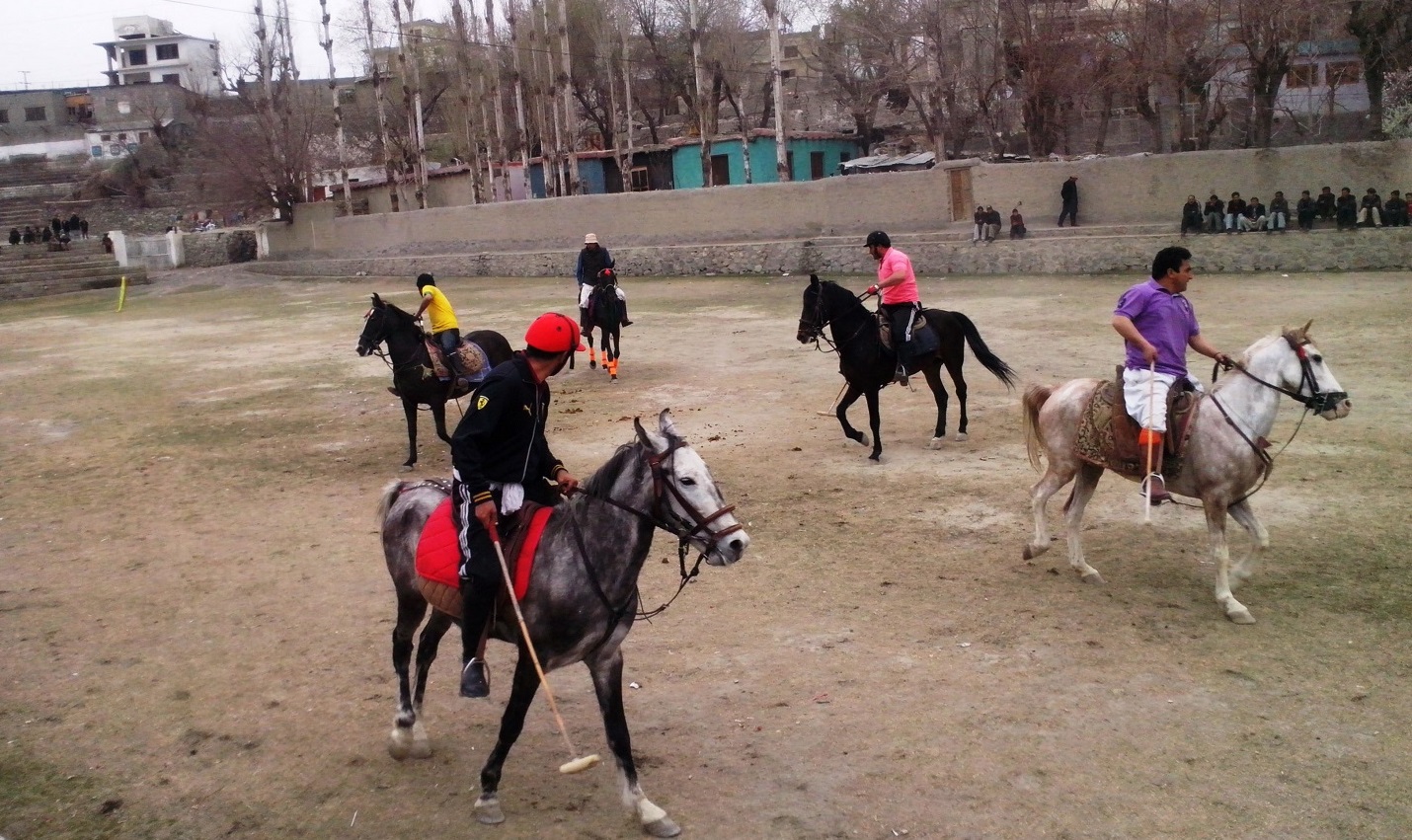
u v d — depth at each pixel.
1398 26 34.31
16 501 12.85
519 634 5.45
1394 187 28.59
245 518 11.69
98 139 76.06
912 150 51.38
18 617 8.92
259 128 55.62
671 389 17.56
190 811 5.86
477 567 5.37
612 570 5.30
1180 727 6.22
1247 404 7.67
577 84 58.88
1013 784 5.72
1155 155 31.20
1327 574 8.34
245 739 6.66
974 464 12.22
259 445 15.38
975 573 8.87
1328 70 38.62
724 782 5.88
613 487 5.36
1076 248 29.80
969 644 7.52
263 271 49.53
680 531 5.27
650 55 58.91
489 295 35.38
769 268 35.47
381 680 7.44
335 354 24.02
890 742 6.22
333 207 50.59
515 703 5.45
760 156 49.75
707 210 38.38
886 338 12.38
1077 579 8.60
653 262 37.97
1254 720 6.26
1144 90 36.81
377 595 9.12
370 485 12.89
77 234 58.66
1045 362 17.69
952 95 41.22
